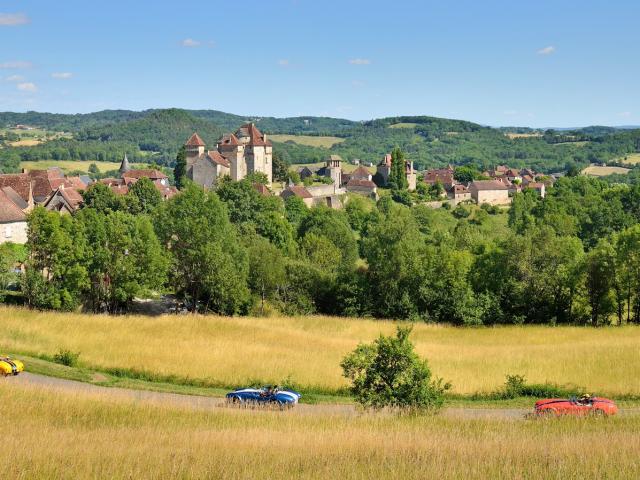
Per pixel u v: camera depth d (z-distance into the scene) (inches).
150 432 1066.1
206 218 3105.3
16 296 2817.4
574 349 2140.7
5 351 1893.5
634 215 6825.8
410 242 3284.9
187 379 1756.9
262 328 2425.0
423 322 2972.4
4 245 3238.2
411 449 903.1
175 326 2347.4
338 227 5221.5
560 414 1328.7
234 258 3115.2
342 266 3742.6
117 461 805.2
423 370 1371.8
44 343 2018.9
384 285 3208.7
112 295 2861.7
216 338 2213.3
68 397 1314.0
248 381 1749.5
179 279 3107.8
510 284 3097.9
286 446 939.3
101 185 4872.0
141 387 1657.2
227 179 5831.7
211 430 1104.8
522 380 1711.4
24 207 4343.0
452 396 1664.6
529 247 3144.7
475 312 2972.4
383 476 757.3
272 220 5007.4
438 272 3149.6
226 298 2997.0
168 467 781.3
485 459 829.2
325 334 2573.8
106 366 1828.2
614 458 830.5
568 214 7052.2
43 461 791.7
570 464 799.1
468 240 4687.5
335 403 1567.4
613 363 1936.5
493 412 1487.5
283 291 3336.6
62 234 2753.4
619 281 3038.9
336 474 767.7
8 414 1176.8
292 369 1850.4
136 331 2250.2
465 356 2069.4
